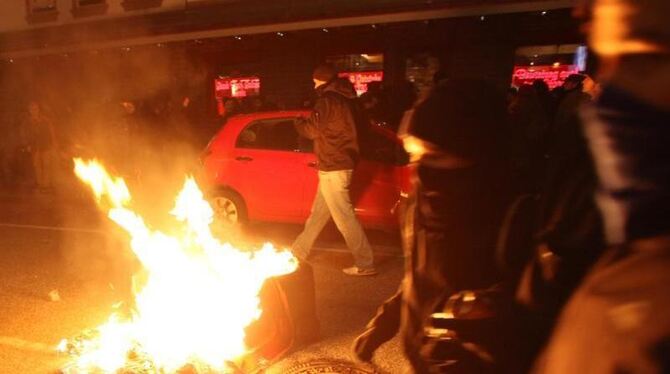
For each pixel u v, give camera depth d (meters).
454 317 1.51
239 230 6.81
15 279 5.21
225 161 6.77
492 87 1.57
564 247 1.25
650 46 0.82
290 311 3.30
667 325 0.73
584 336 0.84
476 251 1.51
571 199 1.25
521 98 7.70
